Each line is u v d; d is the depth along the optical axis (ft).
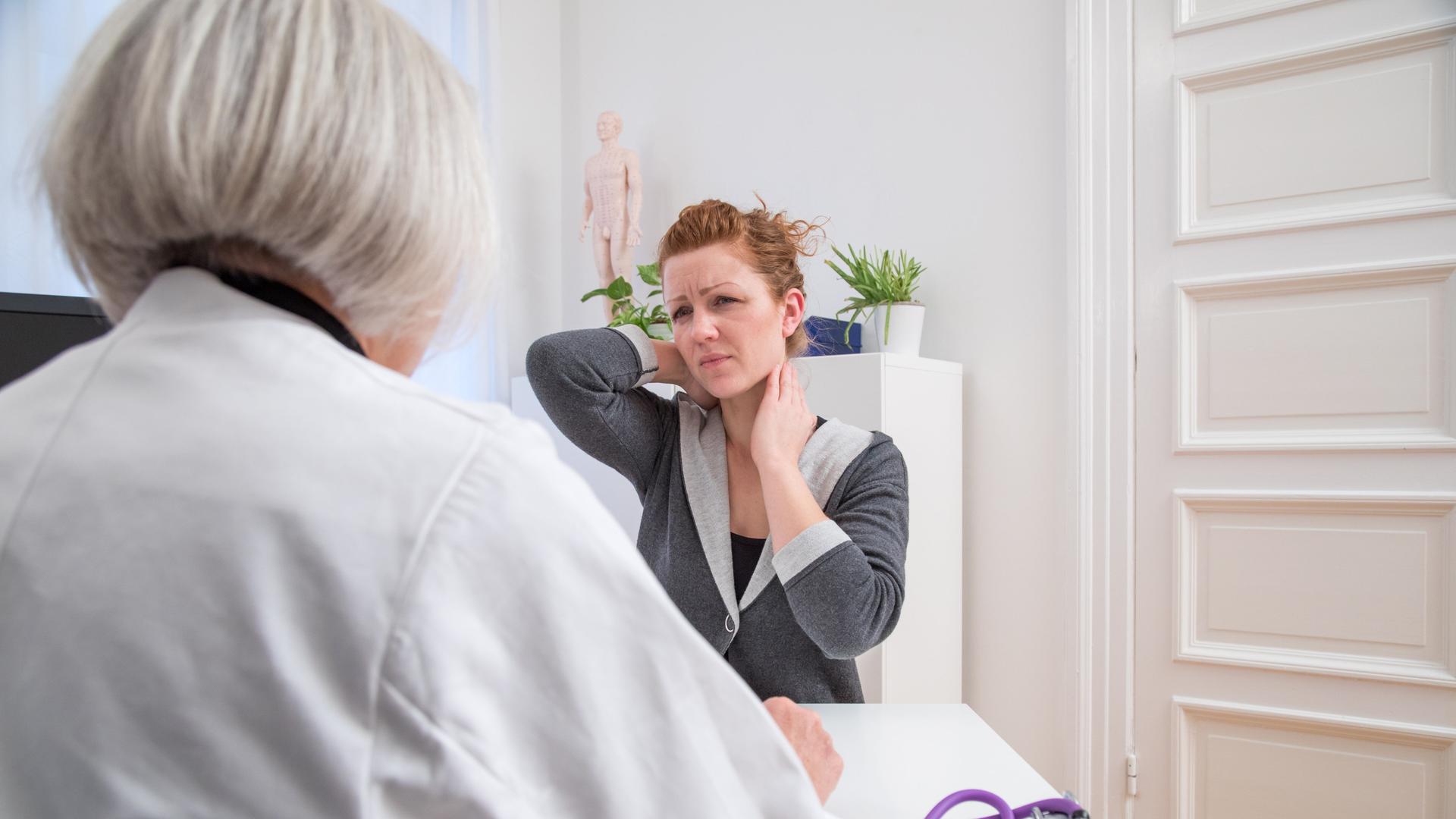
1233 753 6.24
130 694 1.13
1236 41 6.33
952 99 7.72
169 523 1.17
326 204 1.32
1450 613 5.59
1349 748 5.88
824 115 8.50
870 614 3.15
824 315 8.39
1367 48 5.89
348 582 1.16
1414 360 5.76
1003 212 7.40
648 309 9.05
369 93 1.38
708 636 3.63
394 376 1.37
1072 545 6.80
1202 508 6.39
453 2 9.29
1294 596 6.07
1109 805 6.61
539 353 3.84
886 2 8.14
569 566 1.26
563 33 10.62
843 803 2.63
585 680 1.24
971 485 7.43
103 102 1.31
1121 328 6.68
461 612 1.19
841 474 3.59
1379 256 5.87
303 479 1.20
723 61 9.25
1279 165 6.19
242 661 1.14
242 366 1.29
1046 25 7.24
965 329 7.54
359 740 1.14
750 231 3.60
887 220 8.05
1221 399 6.36
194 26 1.31
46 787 1.14
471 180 1.53
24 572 1.18
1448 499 5.57
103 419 1.26
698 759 1.30
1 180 6.35
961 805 2.60
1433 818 5.63
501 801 1.18
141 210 1.31
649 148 9.80
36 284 6.35
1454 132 5.66
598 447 3.93
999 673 7.21
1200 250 6.44
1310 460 6.04
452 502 1.22
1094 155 6.79
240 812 1.12
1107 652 6.64
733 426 3.76
